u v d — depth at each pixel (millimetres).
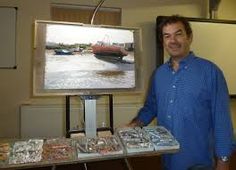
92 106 1456
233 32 3029
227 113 1460
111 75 1492
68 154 1187
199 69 1508
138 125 1689
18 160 1111
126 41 1534
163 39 1570
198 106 1494
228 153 1420
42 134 2676
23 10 2689
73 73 1424
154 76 1725
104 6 2863
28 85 2721
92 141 1320
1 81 2678
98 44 1477
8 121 2701
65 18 2842
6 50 2668
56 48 1401
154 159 2494
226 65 3018
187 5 3078
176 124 1511
